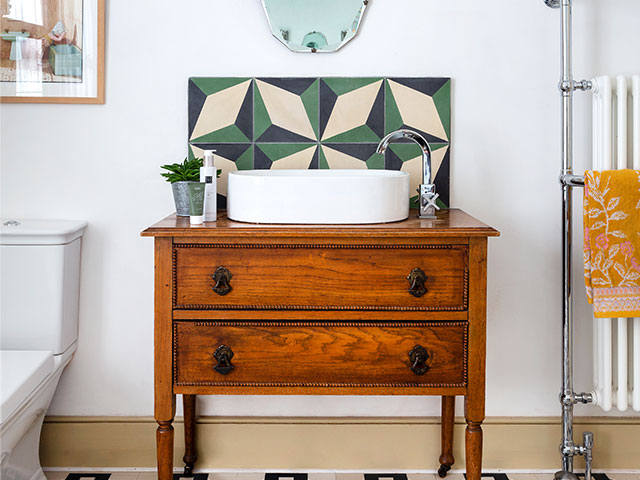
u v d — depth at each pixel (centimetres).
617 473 219
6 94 213
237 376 173
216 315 171
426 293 171
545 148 217
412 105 214
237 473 219
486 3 213
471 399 172
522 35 214
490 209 219
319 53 214
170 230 167
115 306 220
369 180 174
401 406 222
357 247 170
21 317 201
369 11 214
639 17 215
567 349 204
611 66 215
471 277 170
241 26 213
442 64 215
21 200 217
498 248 220
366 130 215
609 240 191
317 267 170
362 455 221
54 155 216
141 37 213
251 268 170
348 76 215
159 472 174
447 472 220
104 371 221
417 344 172
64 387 221
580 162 217
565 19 200
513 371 223
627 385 207
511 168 218
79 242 215
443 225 174
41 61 213
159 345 171
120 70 214
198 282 171
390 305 171
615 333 207
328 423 220
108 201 217
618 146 199
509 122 217
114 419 221
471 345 171
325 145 216
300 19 213
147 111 215
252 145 215
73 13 212
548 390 223
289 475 218
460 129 217
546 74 215
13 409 163
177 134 216
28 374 175
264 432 220
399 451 221
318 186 172
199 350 172
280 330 172
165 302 171
